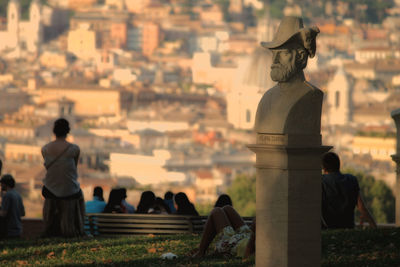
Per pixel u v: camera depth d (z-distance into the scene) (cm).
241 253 2158
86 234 2994
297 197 1638
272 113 1636
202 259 2186
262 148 1645
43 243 2817
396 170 2725
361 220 2691
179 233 3011
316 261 1664
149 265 2158
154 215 3027
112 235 3064
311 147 1627
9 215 3231
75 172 2938
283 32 1619
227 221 2214
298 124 1627
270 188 1655
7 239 3147
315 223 1658
